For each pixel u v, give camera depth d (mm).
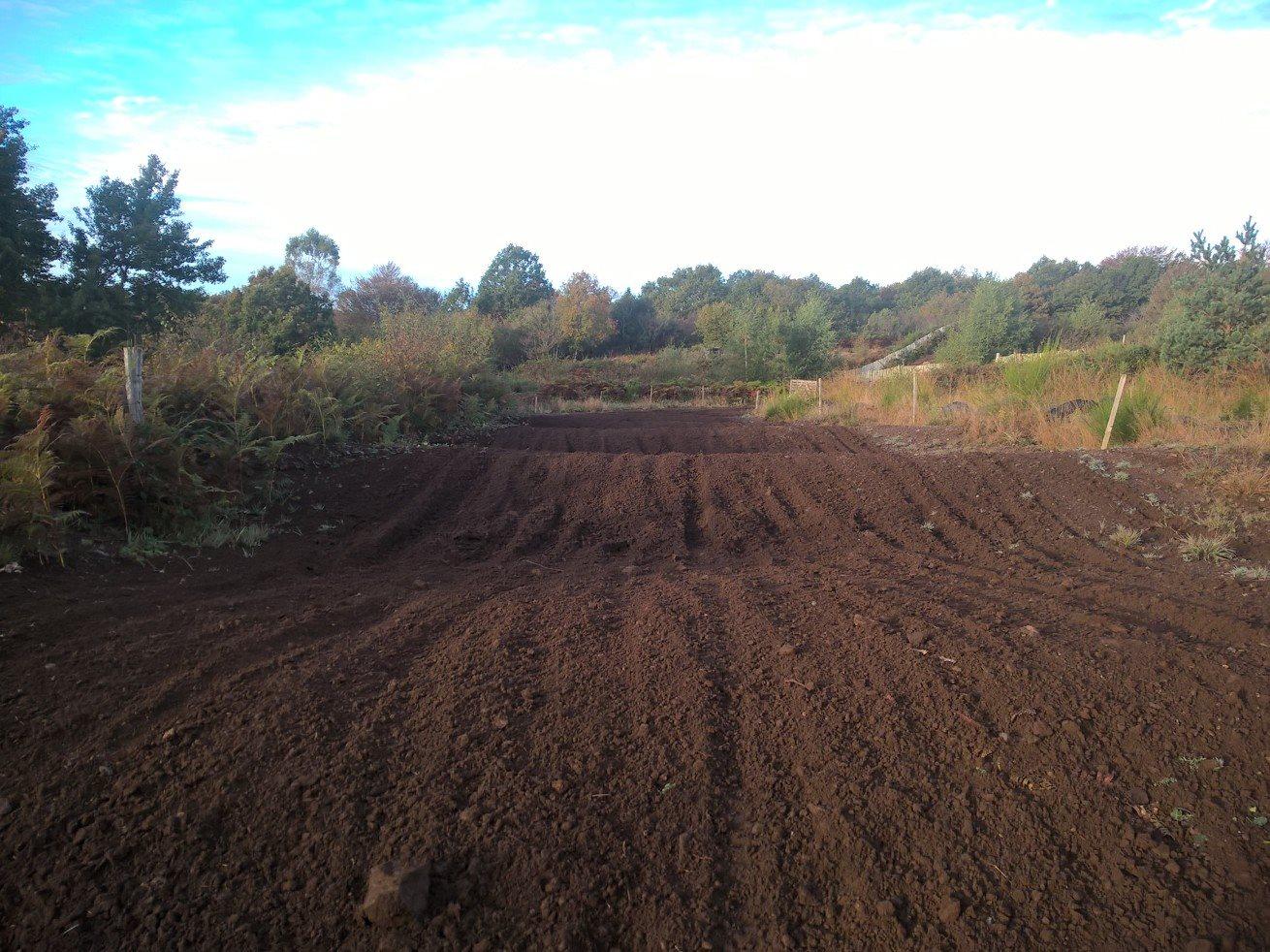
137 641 3988
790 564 6234
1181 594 5023
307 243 53875
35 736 3137
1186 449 9102
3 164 21438
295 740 3178
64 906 2406
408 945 2309
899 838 2707
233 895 2467
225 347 13023
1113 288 51188
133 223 27688
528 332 46812
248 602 4734
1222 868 2512
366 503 7922
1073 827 2730
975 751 3127
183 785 2900
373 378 11969
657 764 3088
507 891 2498
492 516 7879
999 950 2289
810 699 3531
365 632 4352
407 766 3057
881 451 13250
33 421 6020
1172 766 2994
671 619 4465
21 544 4867
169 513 6199
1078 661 3770
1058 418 12156
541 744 3207
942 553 6773
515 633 4301
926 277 79750
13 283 21953
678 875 2582
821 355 34156
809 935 2377
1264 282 14312
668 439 16391
